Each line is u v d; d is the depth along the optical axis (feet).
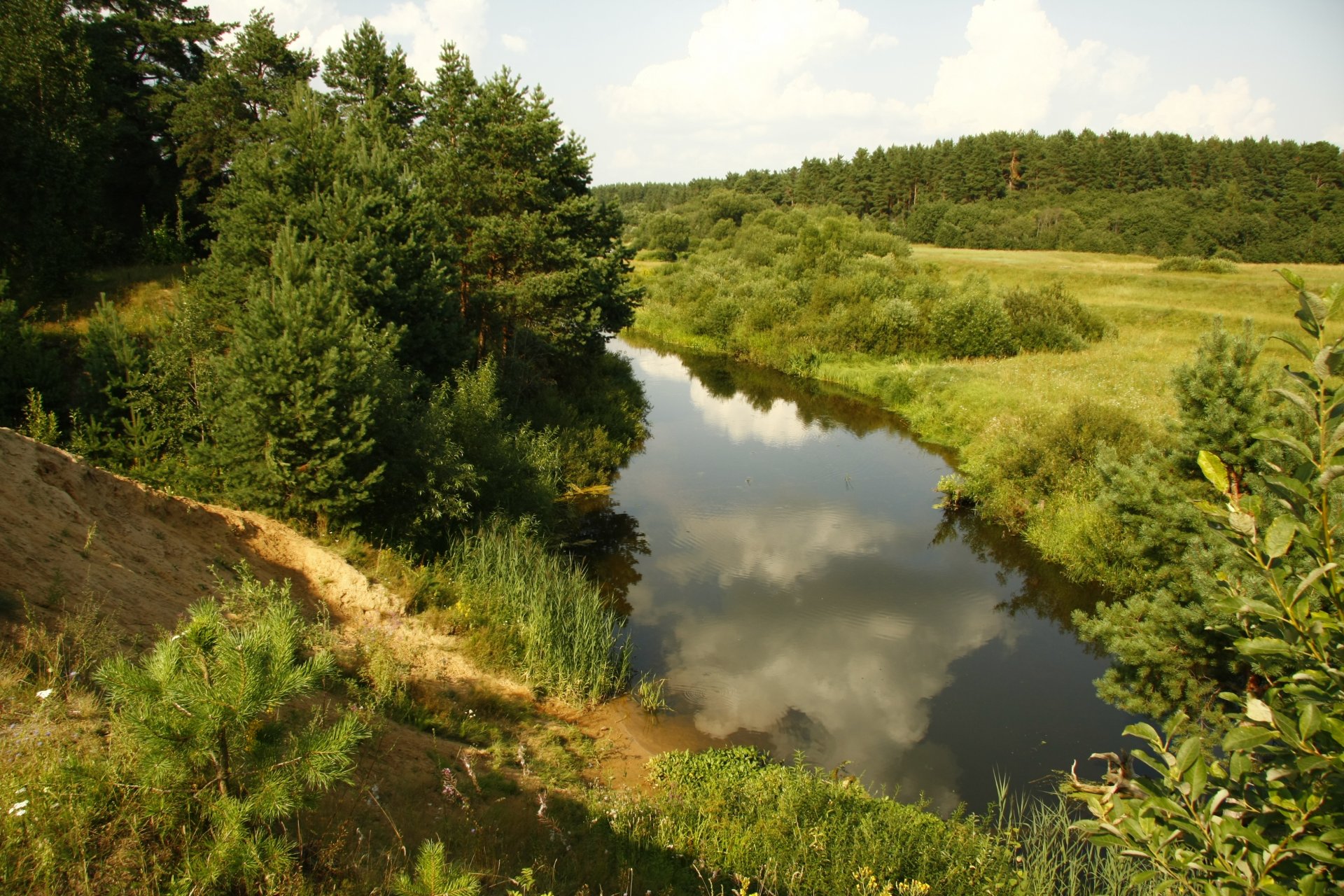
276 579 34.73
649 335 168.96
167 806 13.57
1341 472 8.86
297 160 55.98
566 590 44.78
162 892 13.41
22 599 21.02
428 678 32.53
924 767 33.96
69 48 74.18
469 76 80.53
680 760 31.94
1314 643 9.24
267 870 13.65
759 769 31.60
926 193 338.34
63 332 65.16
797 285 155.63
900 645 44.75
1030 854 26.86
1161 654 34.42
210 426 46.01
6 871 12.80
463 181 80.18
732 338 147.64
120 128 90.43
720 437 90.53
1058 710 38.55
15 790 13.87
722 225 281.74
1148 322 139.64
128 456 45.39
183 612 26.71
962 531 62.08
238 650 13.35
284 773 13.74
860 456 82.58
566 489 68.08
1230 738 9.27
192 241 97.60
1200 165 306.14
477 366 72.08
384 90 91.15
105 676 13.17
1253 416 35.53
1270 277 176.24
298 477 39.50
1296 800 9.47
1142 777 11.13
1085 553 52.85
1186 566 35.12
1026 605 50.03
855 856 24.27
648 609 48.47
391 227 55.57
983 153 329.72
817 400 110.01
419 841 19.53
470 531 47.65
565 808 25.59
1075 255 250.78
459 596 40.40
